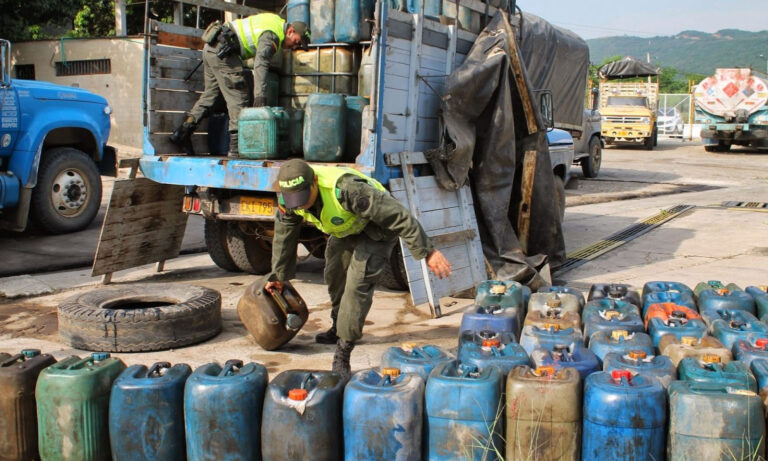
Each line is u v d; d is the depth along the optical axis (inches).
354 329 170.6
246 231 279.4
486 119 266.7
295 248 181.6
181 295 217.8
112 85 770.2
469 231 259.8
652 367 135.2
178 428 135.9
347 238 181.9
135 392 132.9
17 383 138.6
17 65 821.2
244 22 263.7
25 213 351.3
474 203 275.0
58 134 380.8
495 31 272.7
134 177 274.2
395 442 125.7
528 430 125.7
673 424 122.0
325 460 128.4
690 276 299.6
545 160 286.0
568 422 124.9
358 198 151.6
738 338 156.2
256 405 132.1
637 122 1045.2
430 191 248.5
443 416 126.7
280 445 128.3
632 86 1090.7
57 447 136.6
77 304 208.1
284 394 129.9
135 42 749.9
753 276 297.4
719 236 391.9
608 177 729.6
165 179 266.1
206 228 294.8
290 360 194.7
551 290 199.8
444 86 261.6
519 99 275.6
